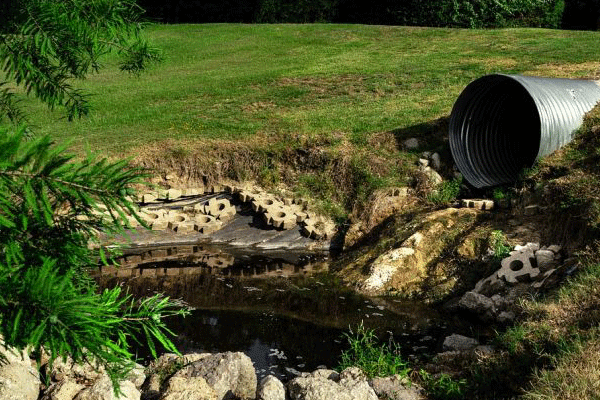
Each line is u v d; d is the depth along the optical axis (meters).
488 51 20.61
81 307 2.08
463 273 10.39
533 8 25.62
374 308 9.97
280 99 18.38
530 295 8.79
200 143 15.51
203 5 31.05
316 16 29.88
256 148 15.07
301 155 14.85
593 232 9.48
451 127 13.50
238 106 18.22
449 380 6.49
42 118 18.17
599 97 13.73
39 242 2.36
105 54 3.26
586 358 5.68
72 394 5.28
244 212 14.13
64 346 2.04
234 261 12.43
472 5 26.11
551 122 12.09
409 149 14.30
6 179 2.04
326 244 13.02
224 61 23.72
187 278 11.50
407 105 16.53
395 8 27.64
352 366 6.94
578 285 7.60
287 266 12.11
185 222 13.70
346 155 14.32
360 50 23.11
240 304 10.21
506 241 10.50
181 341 8.65
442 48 21.88
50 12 2.81
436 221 11.59
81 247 2.42
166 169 14.95
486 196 12.65
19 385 5.06
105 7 2.91
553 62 18.25
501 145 14.00
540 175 11.81
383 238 12.09
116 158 14.77
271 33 26.78
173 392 5.48
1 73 22.00
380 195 13.20
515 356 6.56
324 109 17.12
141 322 2.67
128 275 11.61
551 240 10.27
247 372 6.19
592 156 11.50
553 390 5.31
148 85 21.27
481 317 9.18
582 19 26.22
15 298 2.05
